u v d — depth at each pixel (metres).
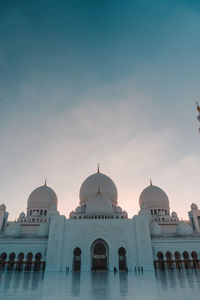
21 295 16.23
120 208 70.75
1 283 24.34
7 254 53.00
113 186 77.25
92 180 76.19
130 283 23.78
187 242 55.53
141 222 55.91
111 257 52.38
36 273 42.34
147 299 14.03
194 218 72.31
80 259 53.09
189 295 15.32
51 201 78.62
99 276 34.47
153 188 80.44
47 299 14.50
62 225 55.09
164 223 69.19
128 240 54.28
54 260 51.09
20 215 73.81
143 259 51.78
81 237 54.28
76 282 25.53
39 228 61.66
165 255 54.12
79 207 70.94
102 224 55.97
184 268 54.78
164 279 27.83
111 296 15.45
